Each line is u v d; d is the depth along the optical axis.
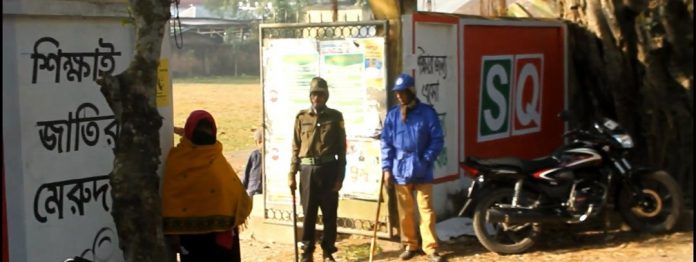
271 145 9.95
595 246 9.35
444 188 9.85
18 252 5.36
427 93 9.41
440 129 8.52
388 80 9.09
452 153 9.96
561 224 9.55
